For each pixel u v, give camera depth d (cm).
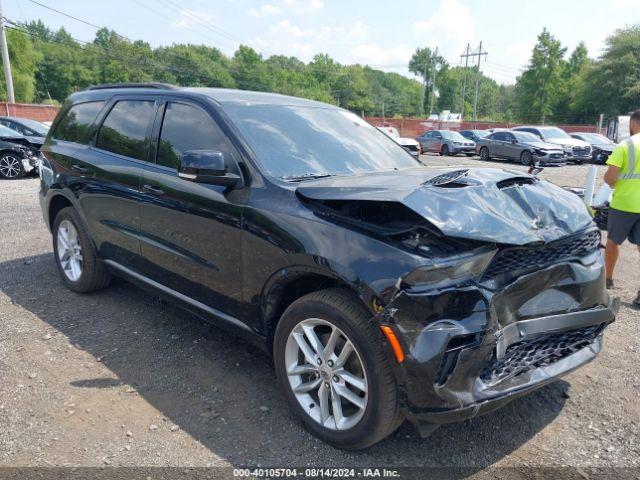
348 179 312
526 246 255
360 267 249
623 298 514
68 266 500
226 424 298
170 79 8406
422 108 12406
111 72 8081
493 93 14000
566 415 313
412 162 416
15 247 646
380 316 241
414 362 237
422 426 251
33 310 452
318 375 281
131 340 400
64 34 8531
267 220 294
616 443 286
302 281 301
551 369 274
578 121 6525
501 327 255
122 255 421
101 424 296
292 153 344
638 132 509
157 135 390
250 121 354
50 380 340
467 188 277
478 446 283
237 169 325
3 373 347
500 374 259
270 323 310
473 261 246
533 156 2166
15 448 274
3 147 1313
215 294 340
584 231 297
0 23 2792
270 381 345
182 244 355
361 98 11988
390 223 266
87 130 463
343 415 278
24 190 1137
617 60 5766
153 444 280
